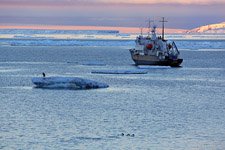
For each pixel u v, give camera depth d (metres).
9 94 158.38
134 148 87.88
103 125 106.94
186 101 147.12
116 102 143.00
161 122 110.81
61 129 102.25
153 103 142.00
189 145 90.12
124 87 183.75
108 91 169.12
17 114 120.25
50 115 119.19
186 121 112.25
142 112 124.88
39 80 174.75
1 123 108.25
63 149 86.81
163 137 95.75
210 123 109.75
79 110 127.25
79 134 97.75
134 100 148.00
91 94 159.50
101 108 131.25
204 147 88.88
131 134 97.94
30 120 112.19
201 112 125.25
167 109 130.00
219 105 138.62
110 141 92.38
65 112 123.88
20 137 95.00
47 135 96.69
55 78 175.75
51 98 149.12
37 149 86.88
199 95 163.00
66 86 172.12
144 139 94.12
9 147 88.12
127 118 115.75
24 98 149.00
